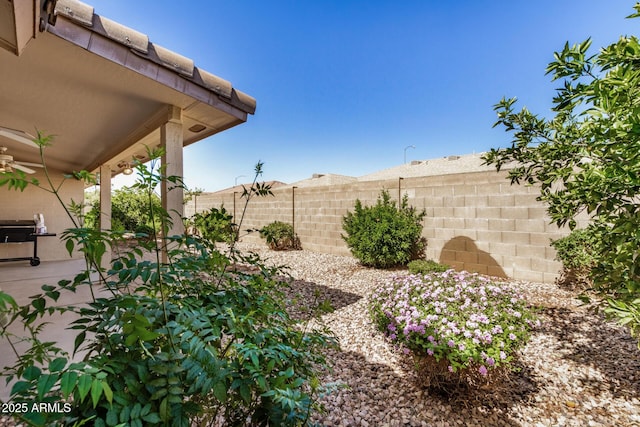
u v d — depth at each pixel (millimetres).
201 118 3266
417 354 2252
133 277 1003
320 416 2074
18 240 6285
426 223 6586
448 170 12617
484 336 2061
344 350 3070
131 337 767
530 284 4941
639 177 1446
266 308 1302
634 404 2170
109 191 5926
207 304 1200
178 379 821
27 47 2115
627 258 1567
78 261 7078
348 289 5266
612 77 1433
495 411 2133
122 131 3883
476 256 5840
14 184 905
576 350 2895
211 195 13266
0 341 2635
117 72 2416
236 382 914
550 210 2262
